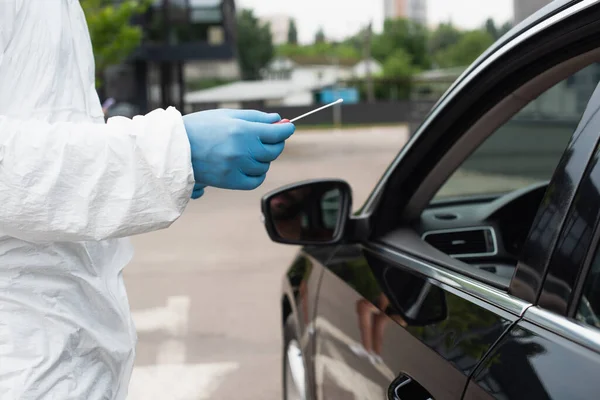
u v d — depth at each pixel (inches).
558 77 55.2
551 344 41.6
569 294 42.4
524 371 41.8
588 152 43.6
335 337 75.2
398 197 73.8
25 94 44.5
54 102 45.5
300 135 1648.6
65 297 45.3
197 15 970.7
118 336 49.4
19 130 40.4
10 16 43.9
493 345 45.9
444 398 48.3
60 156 40.3
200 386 148.7
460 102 64.1
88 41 50.6
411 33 3986.2
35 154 40.0
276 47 4522.6
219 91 1803.6
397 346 57.6
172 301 213.6
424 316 55.9
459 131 67.8
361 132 1749.5
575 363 39.1
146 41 965.8
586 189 42.9
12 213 40.2
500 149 464.1
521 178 446.3
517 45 53.9
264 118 44.4
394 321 59.8
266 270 253.1
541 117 430.0
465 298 52.9
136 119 42.4
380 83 3065.9
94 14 701.3
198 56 973.8
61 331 44.6
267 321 191.2
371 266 71.6
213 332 183.2
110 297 48.3
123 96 1039.6
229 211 411.5
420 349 53.6
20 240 43.4
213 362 161.8
